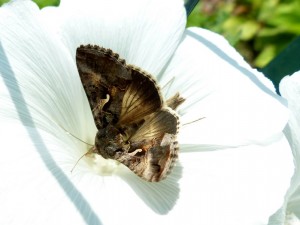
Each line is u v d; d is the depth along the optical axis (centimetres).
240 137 15
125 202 14
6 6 15
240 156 15
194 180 15
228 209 14
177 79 16
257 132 15
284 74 19
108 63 14
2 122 14
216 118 15
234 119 15
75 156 15
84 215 13
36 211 13
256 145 15
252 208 14
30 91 14
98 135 14
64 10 15
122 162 14
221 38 16
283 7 31
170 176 15
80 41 15
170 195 14
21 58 14
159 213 14
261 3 31
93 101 14
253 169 15
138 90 14
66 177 14
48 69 15
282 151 15
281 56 19
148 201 14
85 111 16
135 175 15
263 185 14
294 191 17
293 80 16
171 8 16
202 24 25
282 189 14
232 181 15
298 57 19
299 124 16
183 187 14
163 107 14
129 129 14
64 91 15
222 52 16
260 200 14
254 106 15
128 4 16
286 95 16
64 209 13
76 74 15
